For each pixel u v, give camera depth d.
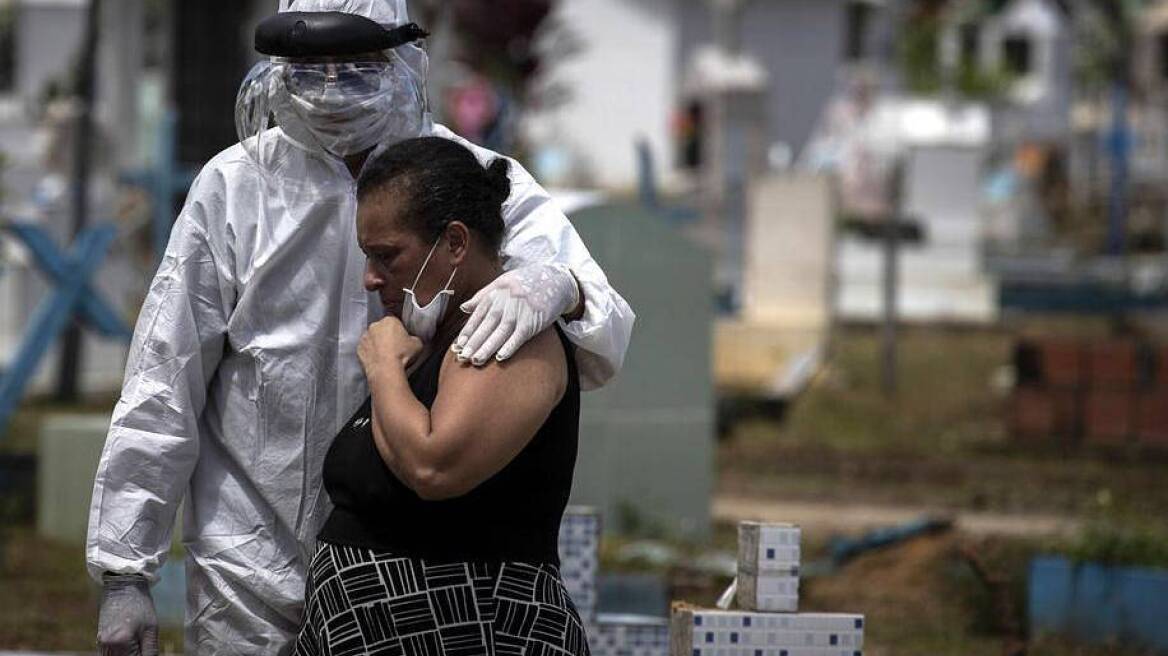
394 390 7.29
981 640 16.50
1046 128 81.25
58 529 20.55
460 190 7.41
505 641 7.29
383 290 7.52
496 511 7.33
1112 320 45.81
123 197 37.78
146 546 7.84
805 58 72.06
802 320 38.47
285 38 7.73
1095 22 85.31
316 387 8.02
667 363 21.80
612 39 67.12
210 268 7.95
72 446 20.52
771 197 38.88
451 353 7.29
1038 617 17.23
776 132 72.06
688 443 21.95
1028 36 83.88
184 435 7.89
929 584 18.64
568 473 7.56
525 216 8.07
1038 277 48.94
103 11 45.53
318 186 7.95
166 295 7.89
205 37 38.59
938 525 19.94
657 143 66.69
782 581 9.27
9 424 28.89
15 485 22.20
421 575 7.29
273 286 7.97
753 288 39.03
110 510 7.80
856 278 46.47
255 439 8.04
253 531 8.09
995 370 38.44
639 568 18.80
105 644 7.69
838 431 33.28
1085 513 25.31
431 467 7.08
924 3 82.50
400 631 7.27
